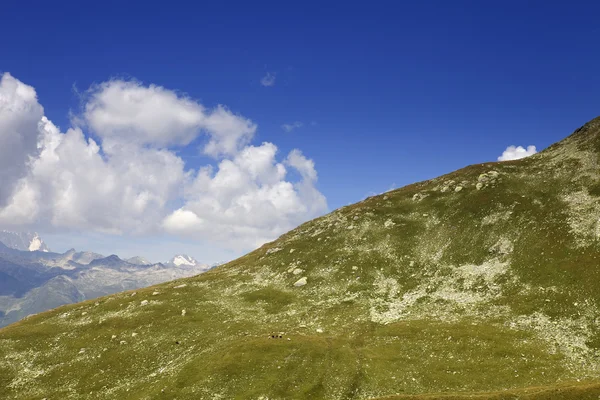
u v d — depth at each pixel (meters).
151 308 96.88
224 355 67.69
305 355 66.38
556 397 43.97
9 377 71.81
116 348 79.06
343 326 78.94
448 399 47.12
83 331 87.88
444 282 90.31
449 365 59.34
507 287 79.81
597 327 60.84
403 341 68.75
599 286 68.50
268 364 64.25
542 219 95.31
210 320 88.88
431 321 75.12
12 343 83.69
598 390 43.72
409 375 58.72
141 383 65.38
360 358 64.75
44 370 73.50
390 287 94.56
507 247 92.44
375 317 81.62
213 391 59.28
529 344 60.94
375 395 55.59
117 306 101.75
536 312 69.25
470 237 102.38
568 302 68.50
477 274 88.62
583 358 55.19
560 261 79.62
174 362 70.88
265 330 79.81
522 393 46.09
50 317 100.75
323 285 101.25
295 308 92.06
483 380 54.38
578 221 87.88
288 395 57.12
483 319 72.00
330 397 56.47
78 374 71.00
